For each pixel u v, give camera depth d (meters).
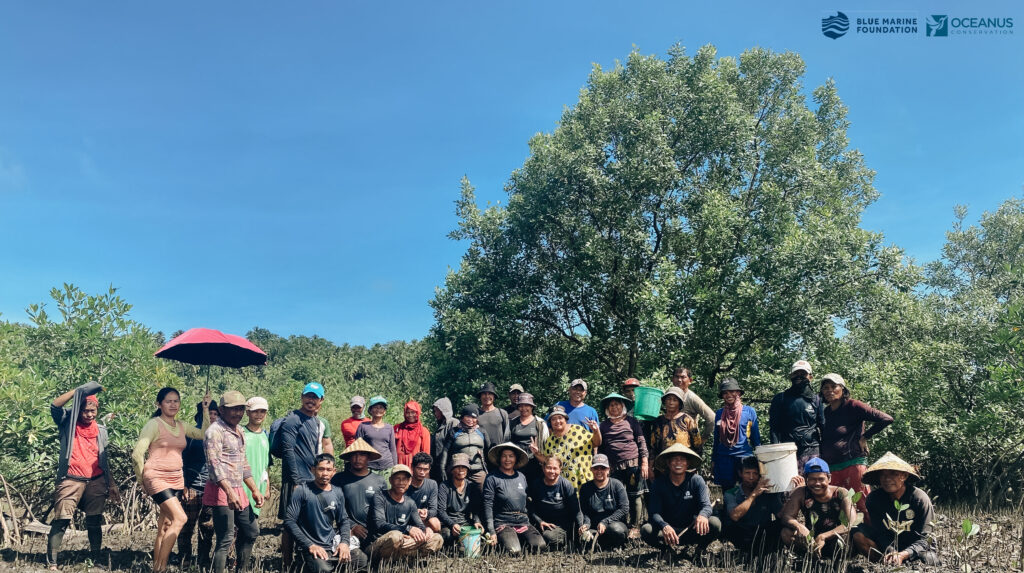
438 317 16.97
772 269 13.53
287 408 17.30
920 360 13.33
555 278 16.66
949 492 11.65
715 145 15.91
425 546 6.67
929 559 5.92
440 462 8.22
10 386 8.44
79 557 7.28
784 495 6.47
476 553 7.01
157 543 6.20
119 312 10.73
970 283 23.28
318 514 6.30
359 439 7.10
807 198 16.38
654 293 13.87
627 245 15.43
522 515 7.51
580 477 7.82
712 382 14.60
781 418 7.21
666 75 16.52
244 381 32.44
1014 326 10.20
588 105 16.67
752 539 6.54
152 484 6.22
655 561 6.60
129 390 10.52
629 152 15.83
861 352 15.65
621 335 15.97
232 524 6.11
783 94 18.59
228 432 6.21
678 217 15.58
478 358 15.64
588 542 7.29
